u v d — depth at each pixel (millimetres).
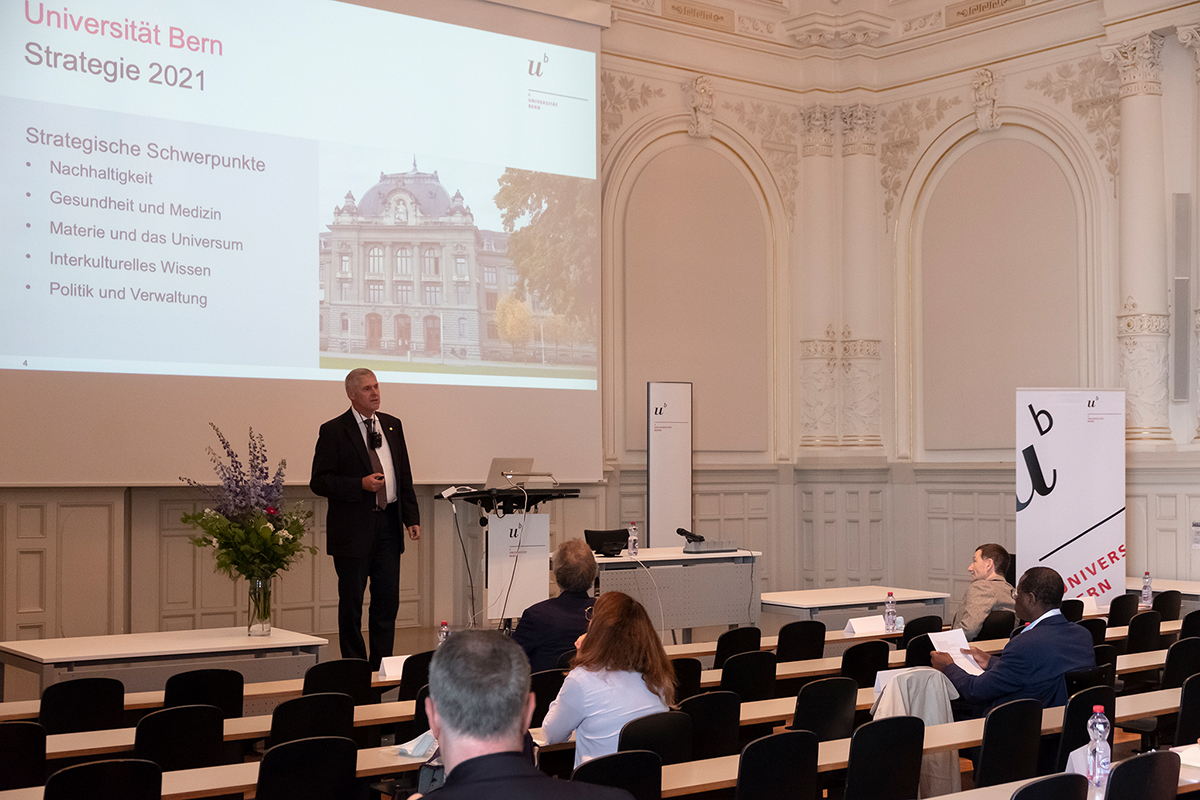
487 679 1751
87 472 6441
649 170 9633
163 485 6707
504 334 8289
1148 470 8508
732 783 2809
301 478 7215
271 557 5059
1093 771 2908
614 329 9391
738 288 10125
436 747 3104
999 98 9609
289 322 7227
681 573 6602
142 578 7066
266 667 4863
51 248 6355
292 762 2742
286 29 7301
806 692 3574
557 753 3629
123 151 6613
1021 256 9484
